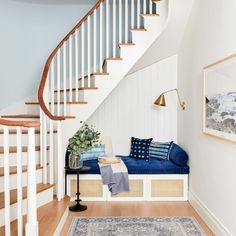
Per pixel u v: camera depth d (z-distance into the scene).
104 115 5.11
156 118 5.10
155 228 3.21
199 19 3.60
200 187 3.62
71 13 5.19
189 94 4.18
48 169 3.69
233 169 2.61
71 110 3.98
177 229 3.19
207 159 3.35
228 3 2.71
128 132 5.12
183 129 4.59
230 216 2.68
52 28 5.17
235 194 2.57
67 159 4.03
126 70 4.05
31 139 2.30
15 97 5.09
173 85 5.07
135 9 4.89
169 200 4.18
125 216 3.56
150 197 4.18
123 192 4.16
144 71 5.09
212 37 3.15
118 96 5.11
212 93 3.07
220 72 2.85
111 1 5.00
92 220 3.43
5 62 5.05
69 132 3.97
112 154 4.91
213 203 3.13
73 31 3.96
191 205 3.99
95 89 4.02
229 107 2.64
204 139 3.46
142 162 4.41
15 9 5.08
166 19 3.96
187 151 4.30
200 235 3.04
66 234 3.03
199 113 3.67
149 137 5.11
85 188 4.12
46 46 5.16
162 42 4.31
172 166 4.19
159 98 4.61
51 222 2.79
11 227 2.62
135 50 4.05
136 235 3.03
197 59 3.73
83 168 3.79
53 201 3.42
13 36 5.08
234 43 2.58
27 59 5.12
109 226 3.26
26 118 4.24
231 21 2.64
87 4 5.20
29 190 2.32
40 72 5.14
